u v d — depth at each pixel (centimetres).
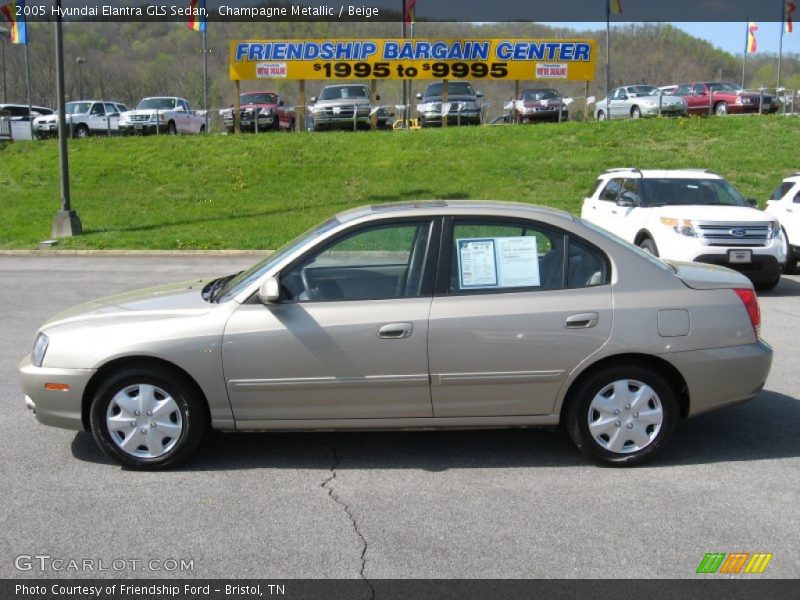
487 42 3025
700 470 528
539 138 2698
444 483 509
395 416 523
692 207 1248
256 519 456
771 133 2641
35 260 1723
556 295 520
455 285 522
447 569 399
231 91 7475
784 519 453
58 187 2422
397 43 3012
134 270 1561
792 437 594
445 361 513
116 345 514
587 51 3053
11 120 3209
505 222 530
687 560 406
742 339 532
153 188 2397
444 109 3027
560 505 473
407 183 2342
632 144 2605
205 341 512
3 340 938
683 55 8688
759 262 1202
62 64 1934
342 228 530
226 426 523
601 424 525
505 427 533
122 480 514
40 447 577
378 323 512
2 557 413
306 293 524
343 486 504
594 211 1466
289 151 2644
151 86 7144
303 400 520
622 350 516
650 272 530
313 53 3020
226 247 1828
